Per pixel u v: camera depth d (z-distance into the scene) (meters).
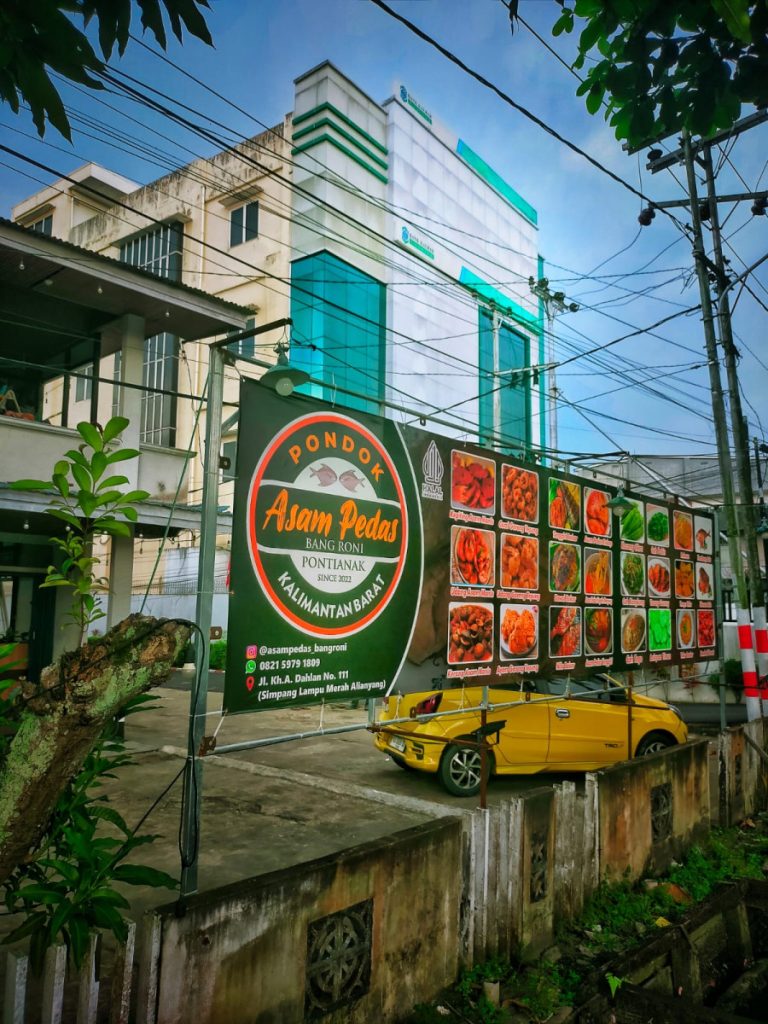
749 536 11.77
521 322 26.66
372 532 4.88
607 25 2.91
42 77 1.86
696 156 12.48
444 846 4.09
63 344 12.62
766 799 8.52
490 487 6.06
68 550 2.81
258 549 4.11
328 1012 3.36
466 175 24.59
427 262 21.72
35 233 9.48
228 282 23.08
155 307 11.28
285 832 6.25
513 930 4.43
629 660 7.75
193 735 3.61
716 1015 3.50
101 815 3.03
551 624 6.63
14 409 12.45
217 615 23.19
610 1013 3.74
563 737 8.56
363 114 21.05
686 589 9.03
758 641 11.28
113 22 1.90
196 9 1.94
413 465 5.29
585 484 7.32
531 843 4.58
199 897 2.93
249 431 4.12
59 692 1.96
